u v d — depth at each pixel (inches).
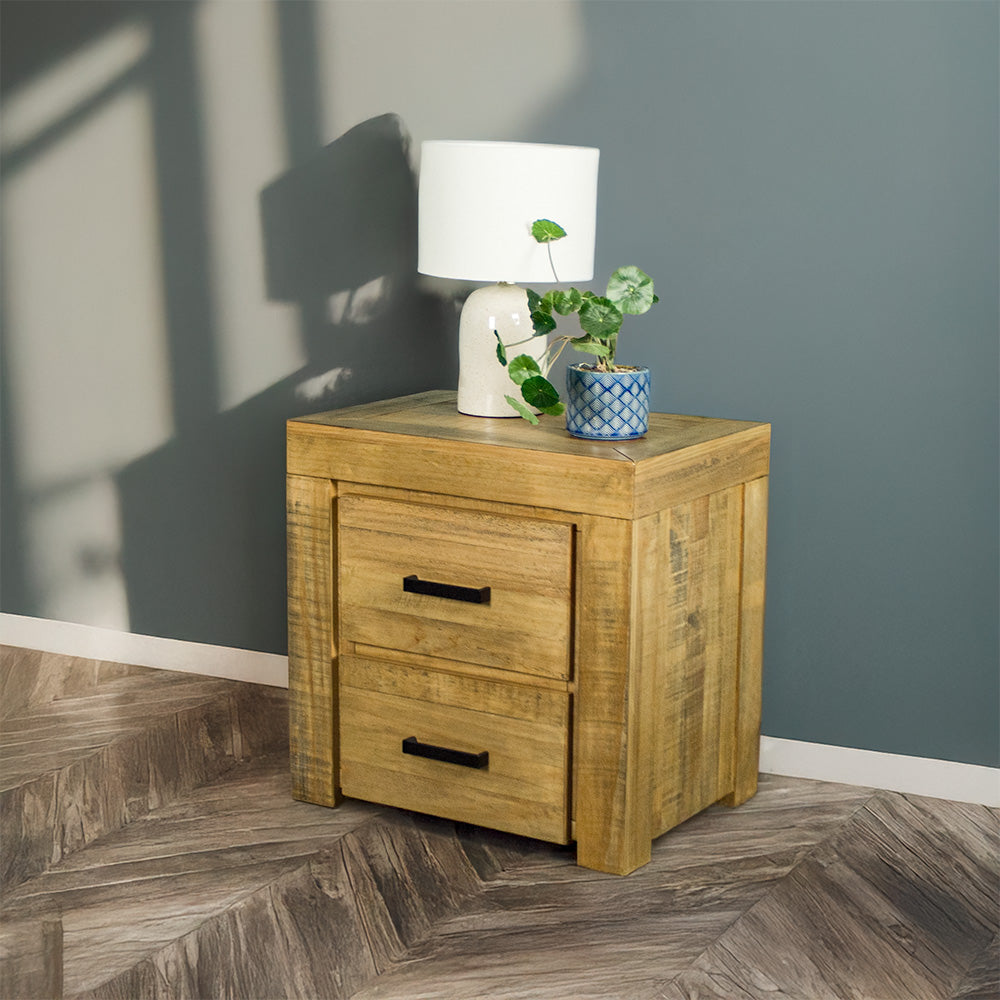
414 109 103.9
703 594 86.4
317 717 92.1
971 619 92.4
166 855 85.6
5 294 122.4
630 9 95.4
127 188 115.6
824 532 95.5
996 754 93.1
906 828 90.0
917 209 89.4
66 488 123.5
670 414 94.3
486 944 75.3
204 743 104.2
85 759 100.7
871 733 96.4
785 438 95.7
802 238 92.9
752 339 95.5
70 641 125.6
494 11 99.9
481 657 85.0
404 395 107.2
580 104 98.1
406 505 86.0
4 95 118.8
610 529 78.7
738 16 92.3
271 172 110.0
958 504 91.4
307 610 91.1
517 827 86.0
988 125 86.7
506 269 84.7
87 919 77.5
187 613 120.6
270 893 80.8
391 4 103.3
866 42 89.1
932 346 90.5
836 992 70.5
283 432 113.6
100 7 113.6
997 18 85.5
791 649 97.9
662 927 77.1
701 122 94.6
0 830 88.7
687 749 87.4
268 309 112.3
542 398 84.5
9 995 47.5
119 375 119.3
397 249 106.2
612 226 98.5
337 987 71.0
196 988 70.8
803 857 85.7
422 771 89.0
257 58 108.7
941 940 75.7
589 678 81.3
